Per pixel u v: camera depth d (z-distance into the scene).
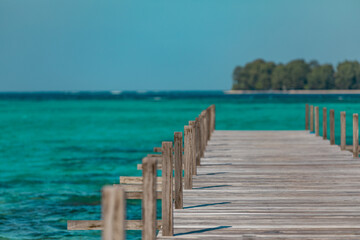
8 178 29.61
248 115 85.62
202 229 12.37
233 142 31.16
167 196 11.86
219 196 16.06
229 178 19.08
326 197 15.83
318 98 166.00
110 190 6.96
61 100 196.88
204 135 26.95
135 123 73.38
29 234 18.28
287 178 19.03
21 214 21.02
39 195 24.67
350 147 29.27
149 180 10.10
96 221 13.53
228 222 12.97
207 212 14.00
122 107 126.56
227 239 11.54
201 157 24.45
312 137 33.84
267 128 63.19
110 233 6.94
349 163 22.58
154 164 10.08
